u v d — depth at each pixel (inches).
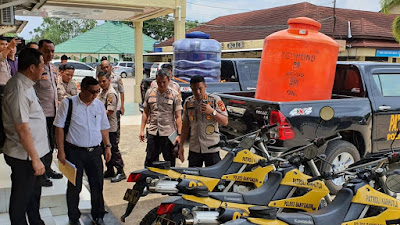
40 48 203.8
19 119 132.9
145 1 424.5
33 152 134.8
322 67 239.3
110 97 231.8
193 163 183.0
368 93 236.2
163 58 1390.3
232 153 164.2
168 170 149.7
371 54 890.1
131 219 186.4
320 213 125.6
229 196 133.4
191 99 180.5
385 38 911.0
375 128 235.1
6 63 204.2
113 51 1514.5
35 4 238.4
